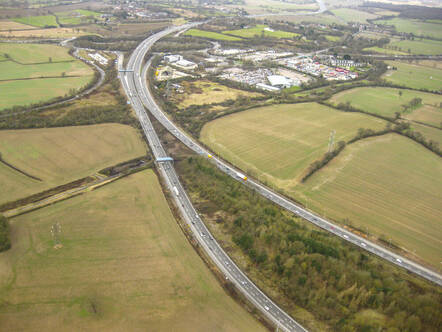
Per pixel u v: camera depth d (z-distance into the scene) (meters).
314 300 184.62
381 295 181.25
